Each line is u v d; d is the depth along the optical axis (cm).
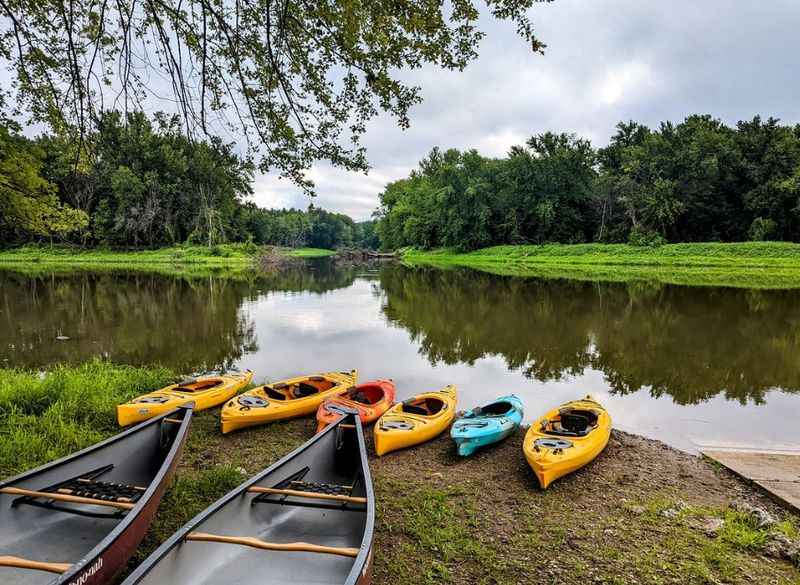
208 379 888
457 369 1156
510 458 685
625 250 4956
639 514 522
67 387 805
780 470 637
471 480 609
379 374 1112
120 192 5997
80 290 2755
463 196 6353
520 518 511
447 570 412
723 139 5206
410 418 743
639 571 416
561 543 461
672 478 623
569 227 6031
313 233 13462
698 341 1444
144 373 987
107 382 873
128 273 4150
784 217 4697
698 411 881
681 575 411
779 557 437
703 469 652
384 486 581
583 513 526
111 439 479
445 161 7125
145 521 379
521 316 1886
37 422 673
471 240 6556
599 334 1548
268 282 3456
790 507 541
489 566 420
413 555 434
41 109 643
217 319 1819
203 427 752
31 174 1430
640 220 5391
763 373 1116
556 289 2814
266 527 406
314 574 343
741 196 5078
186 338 1480
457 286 3078
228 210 6944
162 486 427
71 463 432
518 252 5856
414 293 2703
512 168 6066
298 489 445
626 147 5912
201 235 6731
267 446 691
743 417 852
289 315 1925
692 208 5206
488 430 693
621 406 907
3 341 1421
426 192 7300
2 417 688
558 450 608
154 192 6191
